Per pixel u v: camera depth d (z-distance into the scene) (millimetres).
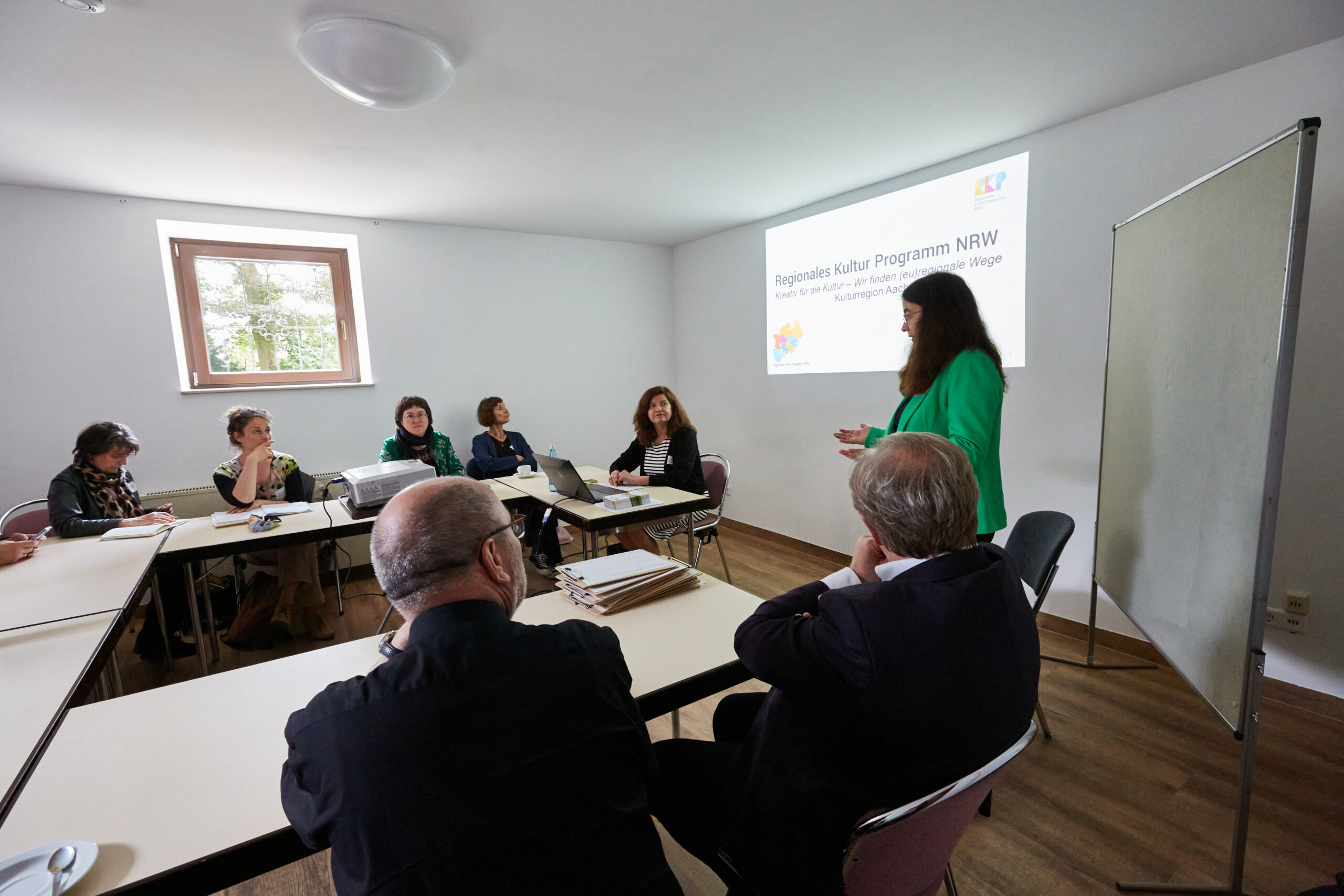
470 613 701
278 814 803
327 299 3688
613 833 671
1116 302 2078
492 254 4117
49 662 1216
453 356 4027
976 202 2775
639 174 2975
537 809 621
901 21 1684
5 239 2836
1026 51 1867
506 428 4273
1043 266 2570
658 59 1857
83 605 1527
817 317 3689
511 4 1560
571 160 2738
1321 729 1906
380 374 3779
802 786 822
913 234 3072
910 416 1896
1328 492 1922
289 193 3059
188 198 3102
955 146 2684
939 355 1809
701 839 1061
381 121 2234
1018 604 826
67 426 3018
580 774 661
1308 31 1769
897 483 856
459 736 607
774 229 3914
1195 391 1540
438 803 581
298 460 3592
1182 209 1622
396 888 559
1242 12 1661
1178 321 1632
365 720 602
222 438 3369
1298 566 2000
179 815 801
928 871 847
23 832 772
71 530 2238
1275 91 1927
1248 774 1273
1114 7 1631
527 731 639
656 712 1076
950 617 753
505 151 2596
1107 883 1398
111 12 1513
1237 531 1335
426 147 2514
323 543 3572
